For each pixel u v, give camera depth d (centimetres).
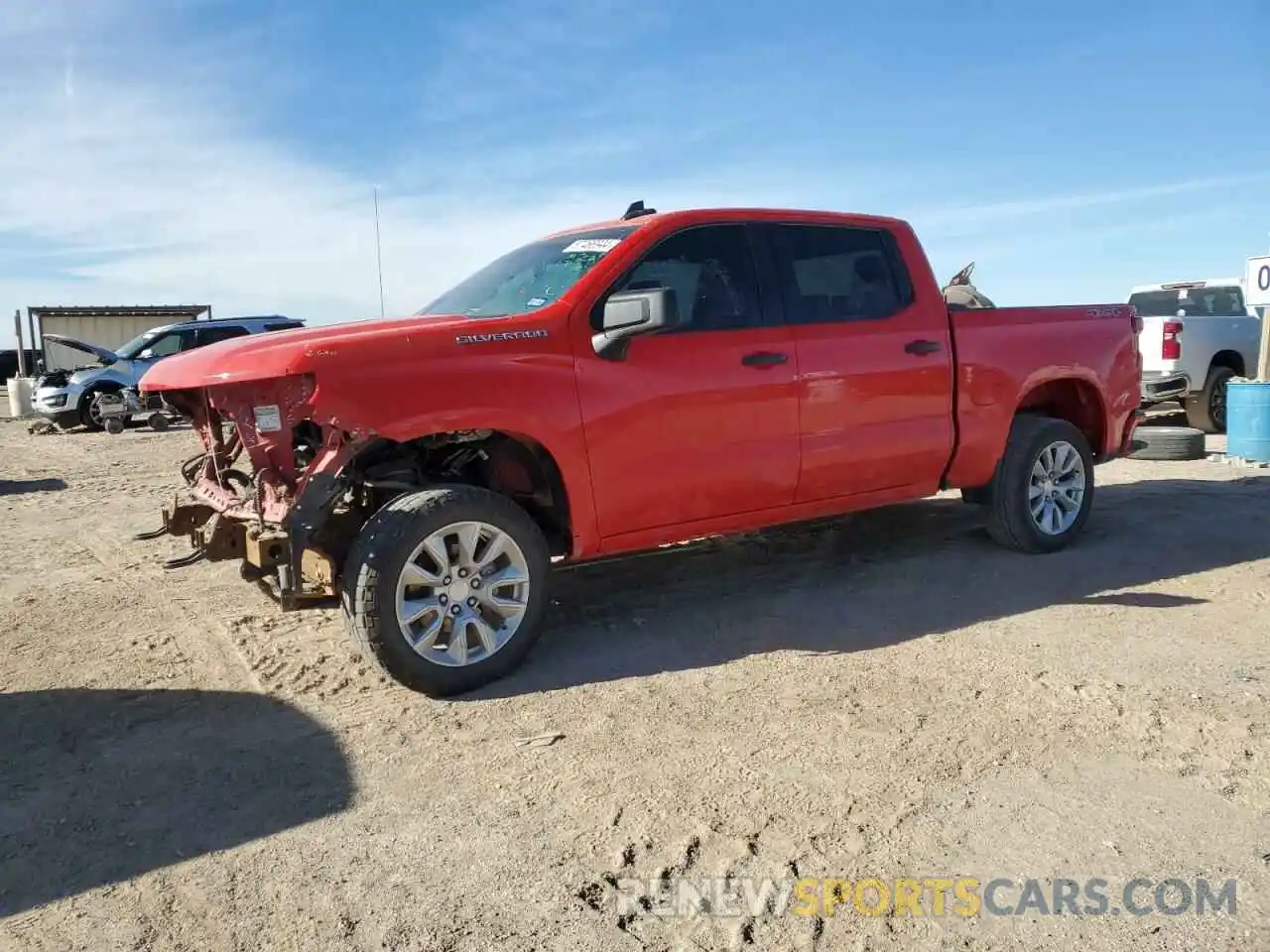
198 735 381
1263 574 561
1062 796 315
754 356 490
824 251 534
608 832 301
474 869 284
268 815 318
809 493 519
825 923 255
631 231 482
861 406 527
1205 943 244
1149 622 482
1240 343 1256
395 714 397
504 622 430
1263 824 296
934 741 356
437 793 329
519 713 394
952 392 564
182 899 272
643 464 461
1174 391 1194
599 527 455
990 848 287
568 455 439
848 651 452
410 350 407
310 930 257
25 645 498
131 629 520
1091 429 656
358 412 391
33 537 797
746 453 490
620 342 446
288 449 404
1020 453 595
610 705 398
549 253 509
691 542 670
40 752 369
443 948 249
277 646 484
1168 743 350
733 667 435
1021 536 604
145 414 1917
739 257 502
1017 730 363
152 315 2809
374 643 396
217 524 435
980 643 457
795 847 290
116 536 789
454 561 419
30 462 1382
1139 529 682
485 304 492
